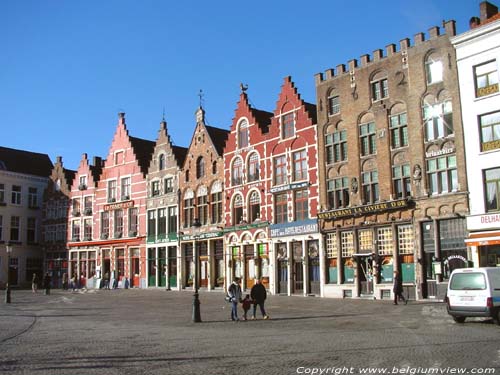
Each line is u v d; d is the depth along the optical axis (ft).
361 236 114.52
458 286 62.90
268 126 141.79
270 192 134.92
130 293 151.64
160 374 37.04
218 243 152.97
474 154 96.78
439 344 46.88
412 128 106.63
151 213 176.35
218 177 152.66
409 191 106.83
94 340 55.62
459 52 100.58
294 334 57.06
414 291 103.19
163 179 173.06
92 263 196.95
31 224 221.46
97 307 103.09
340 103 121.19
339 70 122.11
